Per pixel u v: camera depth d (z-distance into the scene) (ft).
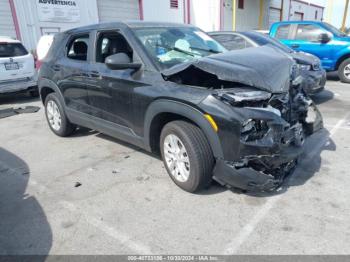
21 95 31.48
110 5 44.83
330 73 37.55
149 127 11.40
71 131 17.40
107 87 12.80
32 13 36.94
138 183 11.70
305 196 10.26
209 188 11.02
